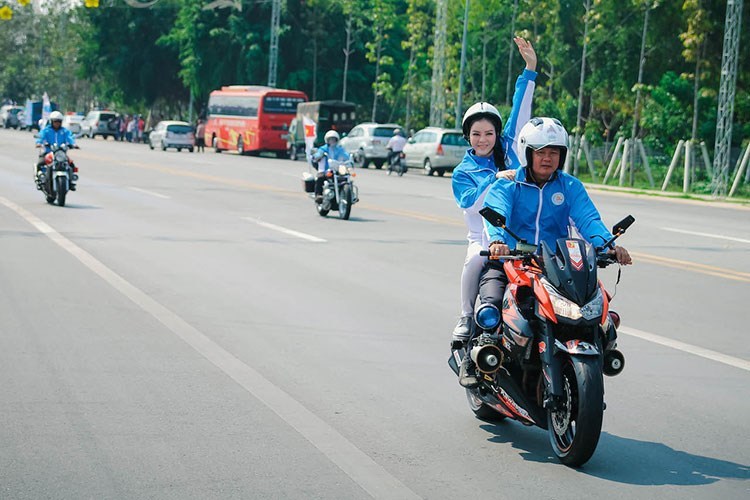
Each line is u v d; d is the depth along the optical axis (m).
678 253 23.02
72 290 15.96
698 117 59.50
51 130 31.19
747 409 10.05
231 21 97.00
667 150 60.78
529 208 8.69
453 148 59.03
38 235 22.83
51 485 7.45
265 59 96.50
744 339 13.50
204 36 99.25
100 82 120.94
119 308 14.60
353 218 29.31
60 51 142.38
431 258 20.77
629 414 9.81
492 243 8.33
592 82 65.25
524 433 9.12
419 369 11.38
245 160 68.44
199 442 8.54
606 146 61.84
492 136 9.45
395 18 90.38
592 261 7.96
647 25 58.44
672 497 7.46
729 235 27.56
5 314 13.93
